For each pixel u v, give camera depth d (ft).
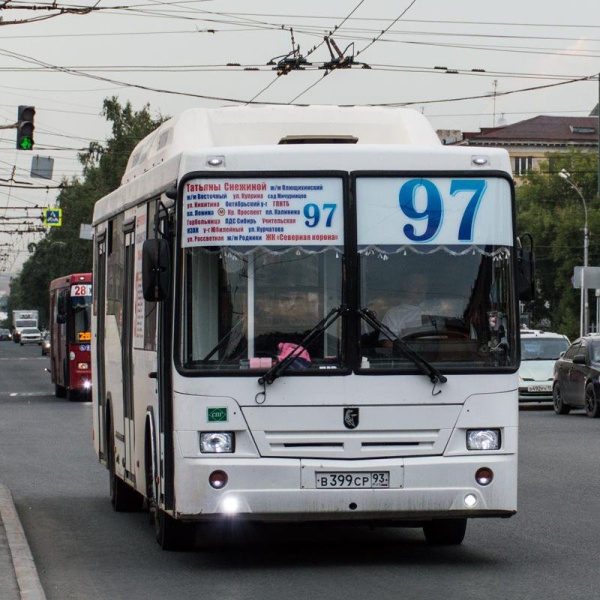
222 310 57.88
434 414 57.93
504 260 59.21
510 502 58.08
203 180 58.39
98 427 90.02
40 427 162.81
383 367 57.88
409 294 58.44
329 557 63.57
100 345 88.53
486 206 59.41
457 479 57.62
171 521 65.51
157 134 72.84
